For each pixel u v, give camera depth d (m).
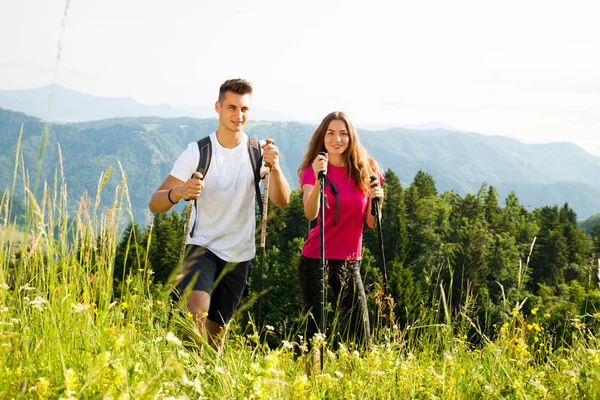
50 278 2.74
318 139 5.20
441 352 3.82
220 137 4.91
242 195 4.86
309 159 5.28
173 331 3.04
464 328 3.88
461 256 62.50
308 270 5.17
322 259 4.77
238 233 4.88
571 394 2.83
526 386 3.13
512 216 109.44
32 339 2.63
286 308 42.12
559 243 86.44
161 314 3.03
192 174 4.85
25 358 2.48
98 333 2.61
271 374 2.17
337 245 5.12
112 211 2.85
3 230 2.63
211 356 3.08
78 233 2.79
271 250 58.41
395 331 3.86
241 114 4.85
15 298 2.77
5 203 2.60
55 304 2.63
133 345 2.67
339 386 2.97
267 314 42.66
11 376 2.20
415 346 3.90
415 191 89.06
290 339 3.95
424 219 86.44
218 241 4.81
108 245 2.84
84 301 2.76
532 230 96.25
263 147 4.93
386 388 2.99
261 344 3.67
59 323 2.58
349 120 5.18
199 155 4.82
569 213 120.12
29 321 2.82
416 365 3.44
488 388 2.94
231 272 4.84
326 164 5.06
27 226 2.66
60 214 2.76
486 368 3.57
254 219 4.99
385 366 3.20
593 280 3.82
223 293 4.86
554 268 84.12
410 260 70.44
